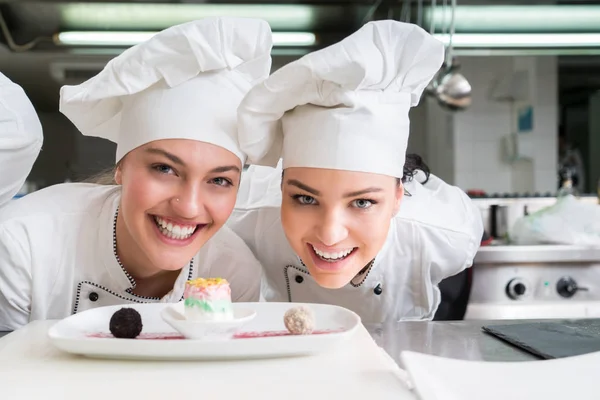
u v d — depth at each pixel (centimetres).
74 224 107
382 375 62
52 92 367
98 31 279
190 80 91
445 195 142
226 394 56
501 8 269
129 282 110
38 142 114
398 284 131
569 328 88
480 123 371
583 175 389
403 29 85
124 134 94
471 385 57
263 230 126
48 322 88
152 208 91
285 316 75
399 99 90
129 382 60
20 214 107
